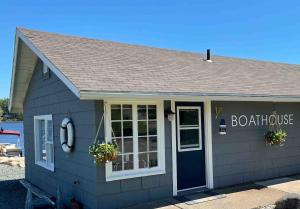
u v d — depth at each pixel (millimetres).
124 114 7996
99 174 7551
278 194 8719
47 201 9000
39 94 11000
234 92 9164
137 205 7941
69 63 8359
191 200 8227
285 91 10688
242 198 8367
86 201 7926
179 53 12758
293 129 11273
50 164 10250
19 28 9891
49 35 10141
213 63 12477
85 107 7945
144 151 8258
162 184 8422
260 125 10414
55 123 9672
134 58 10320
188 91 8312
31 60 10961
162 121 8484
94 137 7566
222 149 9539
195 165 9172
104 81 7656
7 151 22641
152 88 7918
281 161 10867
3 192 10500
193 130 9188
